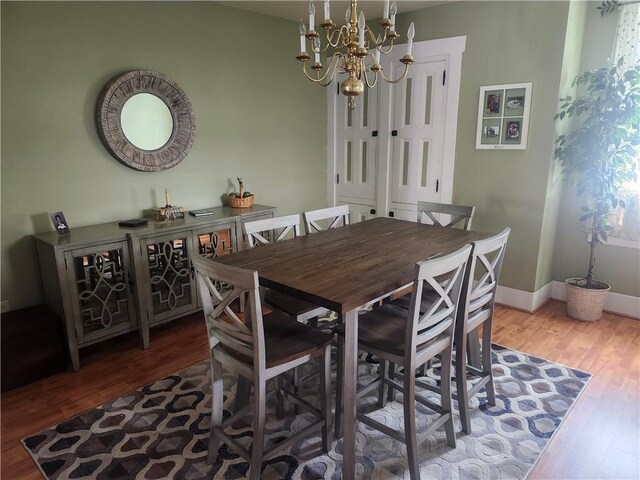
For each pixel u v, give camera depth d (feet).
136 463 6.20
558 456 6.29
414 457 5.71
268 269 6.56
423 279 5.36
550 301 12.30
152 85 10.39
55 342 8.48
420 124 12.88
